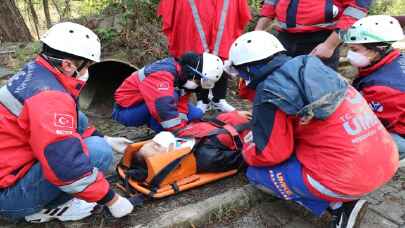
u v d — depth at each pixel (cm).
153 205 277
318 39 358
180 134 314
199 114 371
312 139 241
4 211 239
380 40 287
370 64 303
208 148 298
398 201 302
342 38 317
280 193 265
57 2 1167
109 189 235
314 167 241
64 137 209
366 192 238
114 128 410
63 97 213
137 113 358
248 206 288
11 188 230
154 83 327
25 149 228
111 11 581
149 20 545
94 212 262
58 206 248
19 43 682
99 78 465
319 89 226
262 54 249
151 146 290
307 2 347
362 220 279
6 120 219
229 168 306
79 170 215
